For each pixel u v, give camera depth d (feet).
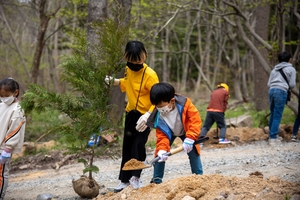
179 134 14.40
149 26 54.90
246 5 54.34
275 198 11.34
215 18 71.97
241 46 85.51
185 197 11.80
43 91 15.20
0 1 48.93
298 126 27.32
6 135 15.74
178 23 91.50
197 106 62.95
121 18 16.01
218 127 29.58
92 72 15.23
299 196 11.10
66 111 15.47
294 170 17.95
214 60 100.07
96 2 28.60
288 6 35.99
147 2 46.57
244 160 22.08
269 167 19.45
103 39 15.26
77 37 15.92
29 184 21.58
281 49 34.65
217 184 12.85
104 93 15.57
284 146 25.57
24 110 15.07
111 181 20.16
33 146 29.43
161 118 13.97
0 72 71.31
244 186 12.57
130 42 14.12
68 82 15.87
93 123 15.19
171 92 13.37
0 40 64.18
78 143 18.37
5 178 15.84
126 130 14.97
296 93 32.94
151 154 26.96
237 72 82.12
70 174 23.29
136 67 14.21
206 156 24.91
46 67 81.00
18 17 69.46
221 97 28.48
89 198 16.05
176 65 117.80
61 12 47.55
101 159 26.45
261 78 44.70
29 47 74.38
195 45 106.52
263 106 44.70
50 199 17.03
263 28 44.39
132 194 13.65
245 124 35.96
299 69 45.96
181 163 23.39
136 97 14.65
